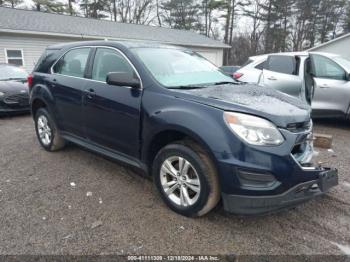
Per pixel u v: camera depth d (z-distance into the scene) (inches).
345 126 264.1
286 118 99.0
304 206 122.3
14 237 101.3
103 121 139.1
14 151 192.4
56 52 178.7
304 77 228.4
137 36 731.4
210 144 97.5
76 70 159.3
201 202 105.1
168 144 115.0
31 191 135.0
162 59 137.5
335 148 198.7
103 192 133.6
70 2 1256.8
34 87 187.6
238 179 94.7
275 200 94.6
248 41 1400.1
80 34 607.2
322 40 1428.4
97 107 140.3
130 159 132.5
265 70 258.8
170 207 117.0
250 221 110.7
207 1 1390.3
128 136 128.3
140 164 127.1
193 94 109.7
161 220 110.9
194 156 104.0
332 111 244.1
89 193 132.6
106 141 141.8
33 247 96.3
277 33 1357.0
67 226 107.6
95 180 146.4
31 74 195.0
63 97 162.6
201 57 163.9
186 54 155.3
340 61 245.0
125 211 117.4
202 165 102.3
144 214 115.0
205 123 99.7
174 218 112.1
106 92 135.3
